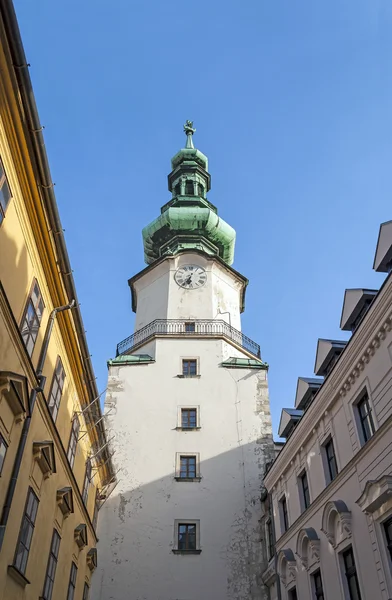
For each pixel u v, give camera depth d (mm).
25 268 15242
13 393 13555
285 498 25547
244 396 35000
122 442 32938
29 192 14891
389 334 16438
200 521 30281
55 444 18562
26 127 13656
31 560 16016
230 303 41469
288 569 23547
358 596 16969
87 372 22547
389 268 18484
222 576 28594
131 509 30578
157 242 46281
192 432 33438
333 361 22797
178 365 36188
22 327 15156
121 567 28672
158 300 40656
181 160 54500
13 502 14164
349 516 17641
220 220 45875
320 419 21000
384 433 15953
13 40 11992
